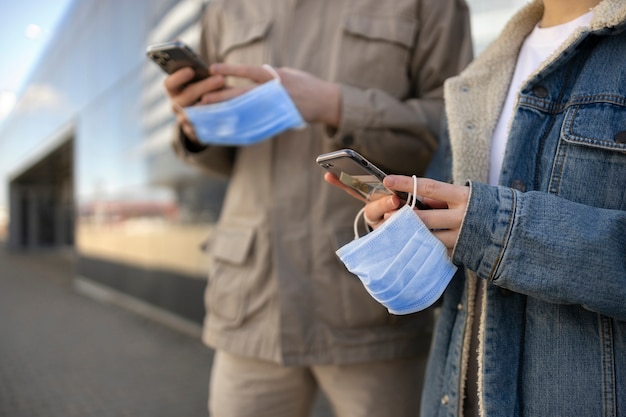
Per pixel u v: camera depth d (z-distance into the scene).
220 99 1.18
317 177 1.21
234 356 1.28
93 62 6.89
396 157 1.23
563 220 0.68
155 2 4.87
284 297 1.17
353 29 1.24
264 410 1.24
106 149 6.64
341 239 1.17
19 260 15.62
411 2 1.25
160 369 3.81
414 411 1.21
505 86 0.91
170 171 4.86
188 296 4.65
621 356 0.70
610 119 0.72
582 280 0.66
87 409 3.14
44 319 5.87
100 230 7.20
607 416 0.69
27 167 13.48
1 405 3.24
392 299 0.75
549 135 0.79
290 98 1.13
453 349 0.90
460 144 0.91
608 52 0.75
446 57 1.27
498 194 0.71
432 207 0.83
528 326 0.78
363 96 1.16
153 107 5.18
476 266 0.72
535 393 0.75
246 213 1.28
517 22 0.92
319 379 1.25
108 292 6.89
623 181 0.70
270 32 1.31
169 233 4.97
